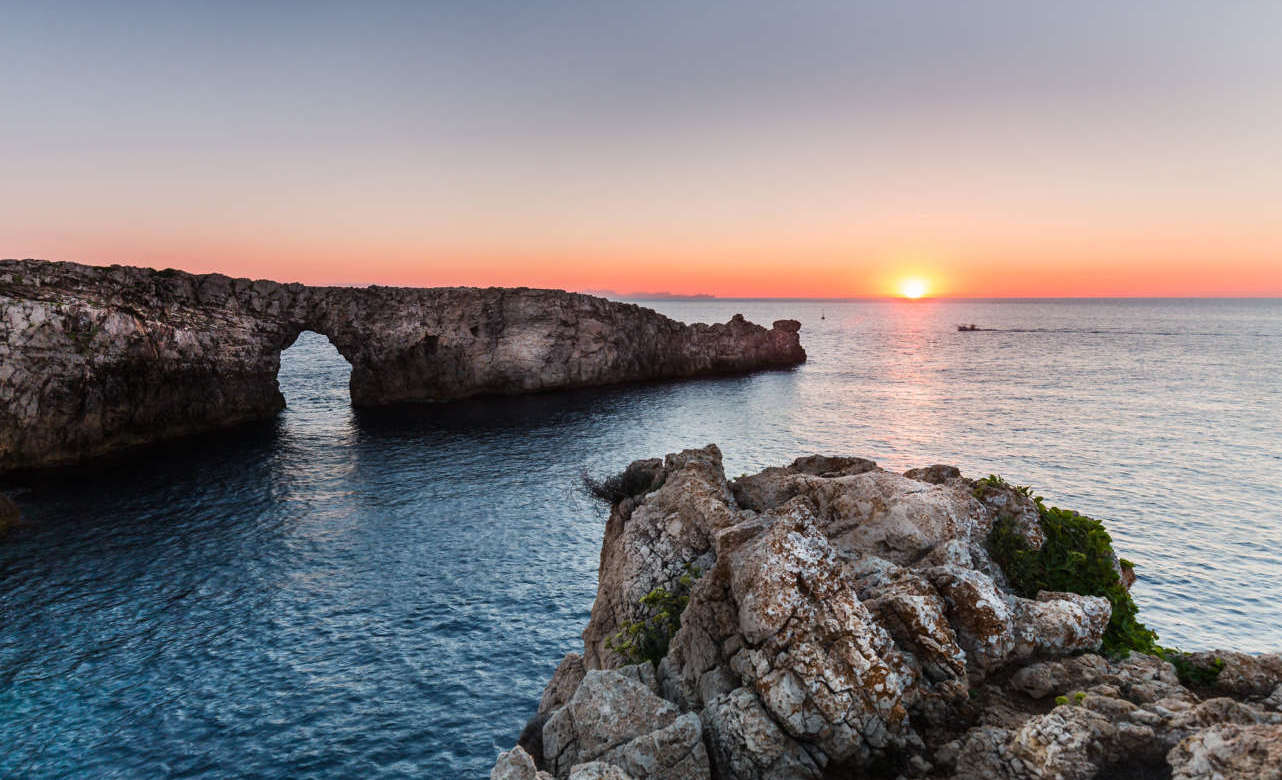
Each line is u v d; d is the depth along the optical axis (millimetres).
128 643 35031
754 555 12031
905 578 12477
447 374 111562
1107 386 130875
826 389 127625
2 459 64125
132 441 75312
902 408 106750
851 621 10938
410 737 28359
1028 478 65688
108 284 76125
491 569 45281
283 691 31344
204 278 89562
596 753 11273
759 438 84688
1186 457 73750
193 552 46906
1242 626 36719
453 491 61812
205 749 27328
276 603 39844
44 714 29188
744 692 11016
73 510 54594
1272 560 45156
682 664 13172
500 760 10578
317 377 144875
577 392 121375
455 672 33281
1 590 40531
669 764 10430
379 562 46031
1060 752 9062
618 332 131875
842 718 10266
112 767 26172
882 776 10133
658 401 112312
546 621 38469
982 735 10039
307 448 77438
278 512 55438
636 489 23953
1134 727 9258
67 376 67438
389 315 106688
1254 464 70375
